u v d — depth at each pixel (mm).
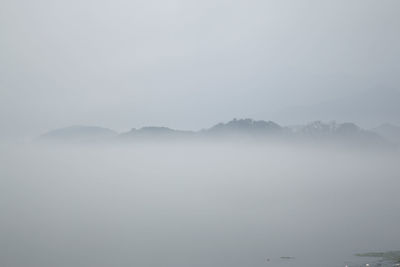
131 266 149375
